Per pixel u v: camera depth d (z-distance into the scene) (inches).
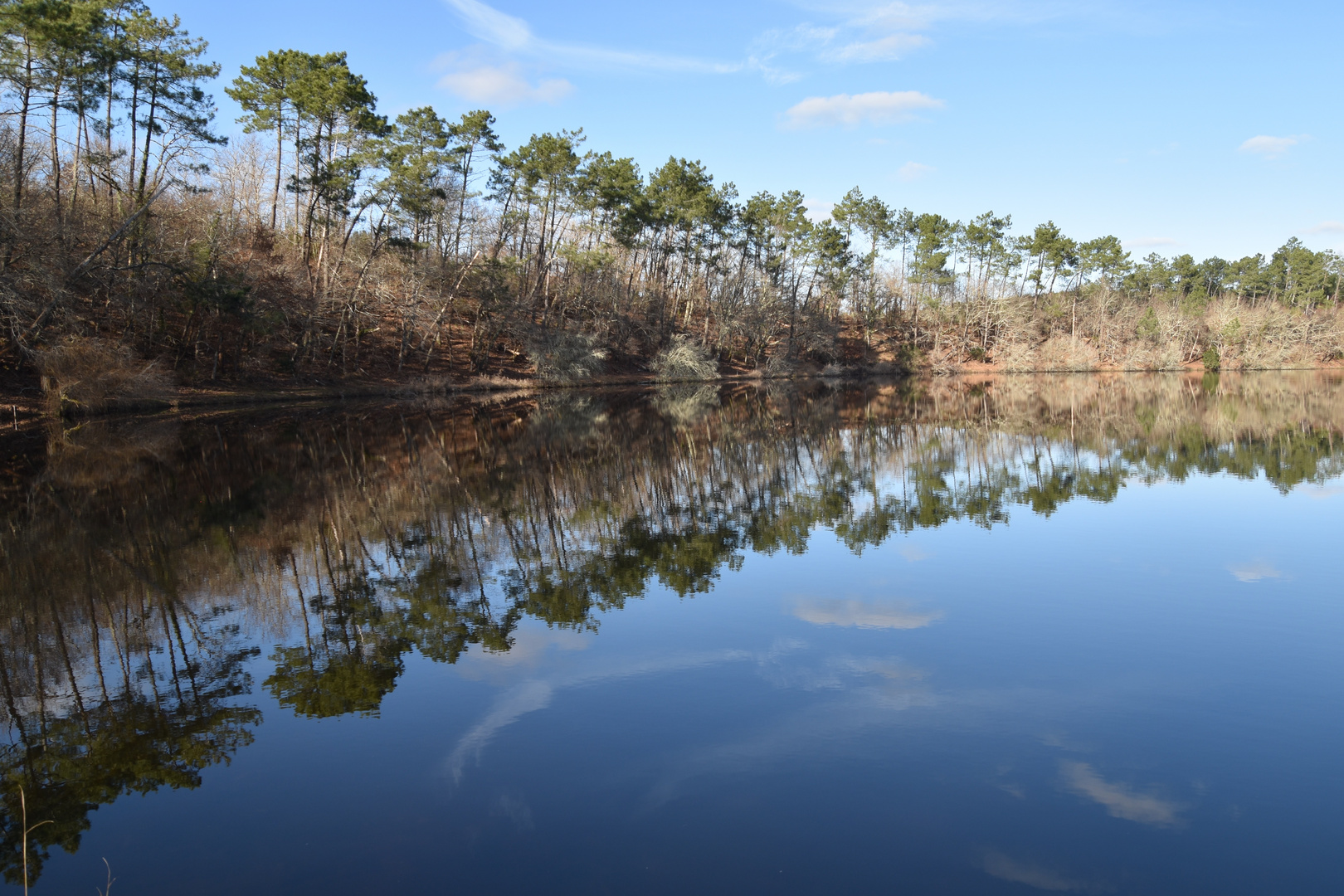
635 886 172.6
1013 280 3570.4
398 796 212.4
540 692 278.1
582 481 739.4
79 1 1240.2
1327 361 3329.2
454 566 448.1
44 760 238.5
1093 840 187.9
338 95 1633.9
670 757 229.9
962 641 323.6
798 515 587.5
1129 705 261.6
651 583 412.5
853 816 199.5
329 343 1835.6
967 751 231.9
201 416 1322.6
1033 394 2037.4
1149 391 2060.8
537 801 208.1
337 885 175.9
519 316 2218.3
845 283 3253.0
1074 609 364.2
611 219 2496.3
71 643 334.0
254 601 386.9
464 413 1488.7
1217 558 450.0
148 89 1390.3
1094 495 654.5
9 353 1223.5
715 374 2719.0
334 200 1713.8
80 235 1206.9
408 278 1877.5
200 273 1384.1
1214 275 4840.1
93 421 1187.3
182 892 175.0
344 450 943.0
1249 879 173.5
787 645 320.8
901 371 3105.3
